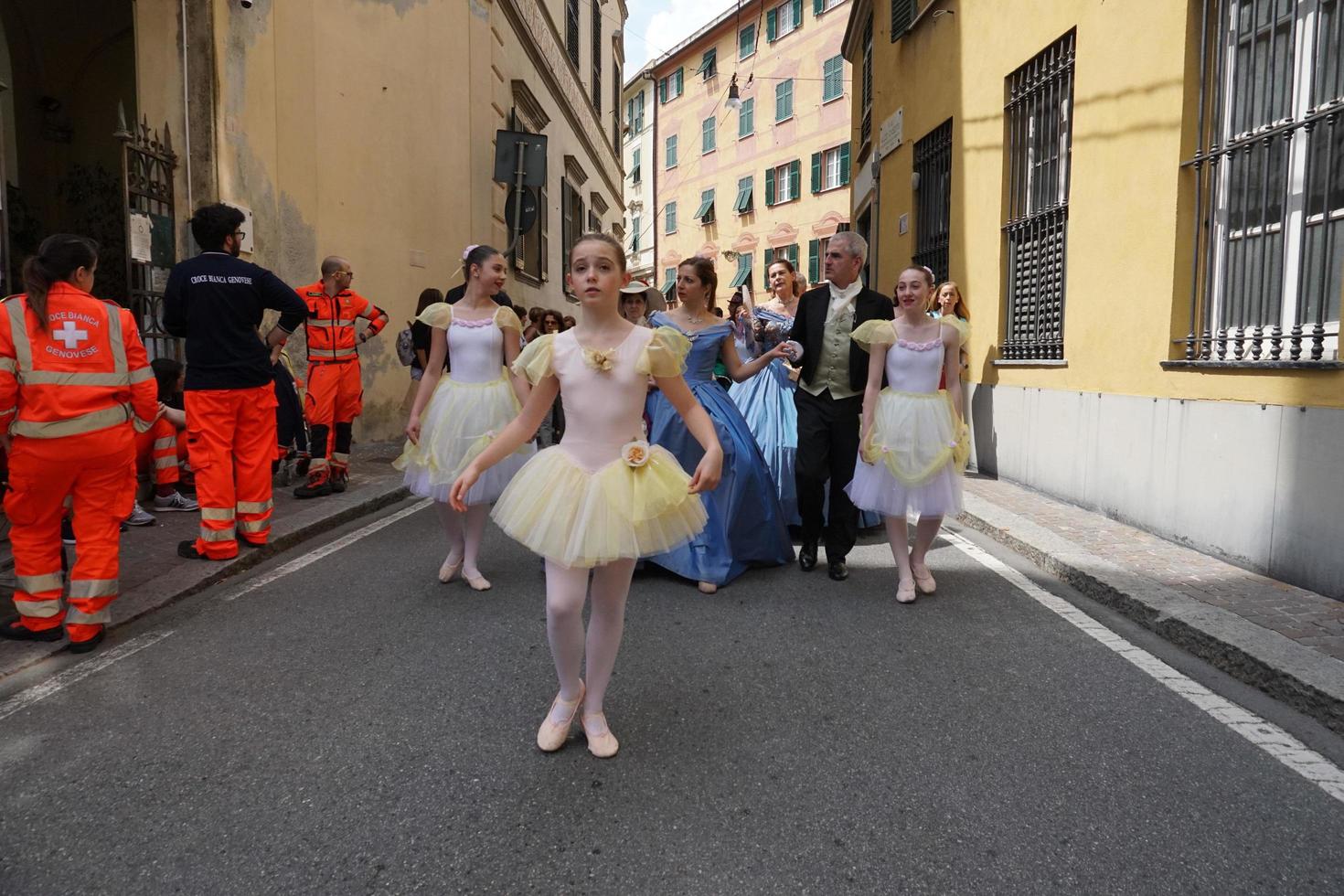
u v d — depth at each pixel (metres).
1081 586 4.95
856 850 2.40
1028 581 5.17
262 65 9.41
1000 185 8.62
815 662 3.83
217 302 5.16
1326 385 4.48
